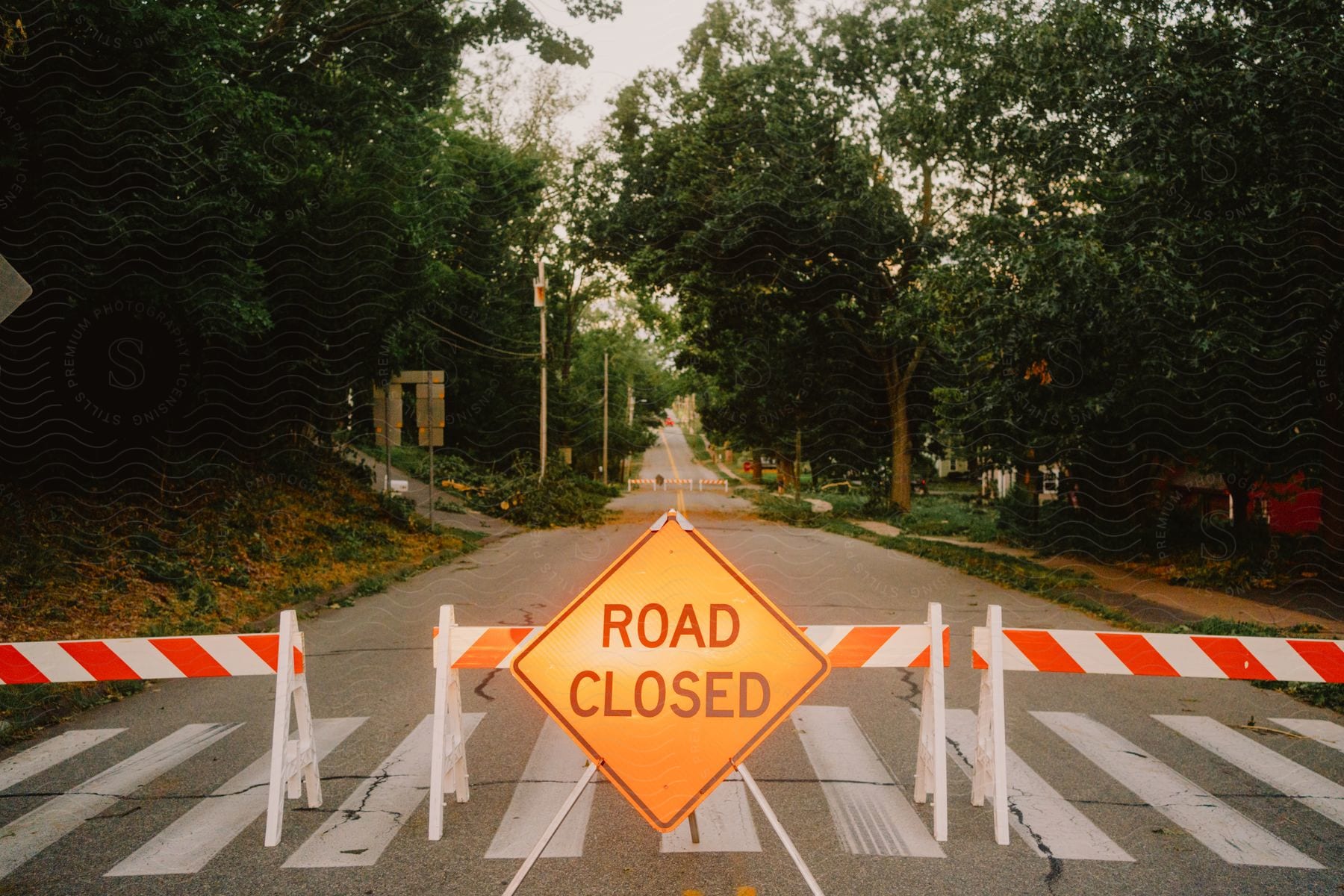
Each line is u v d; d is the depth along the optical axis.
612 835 5.14
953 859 4.81
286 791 5.59
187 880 4.55
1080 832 5.20
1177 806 5.62
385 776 6.15
